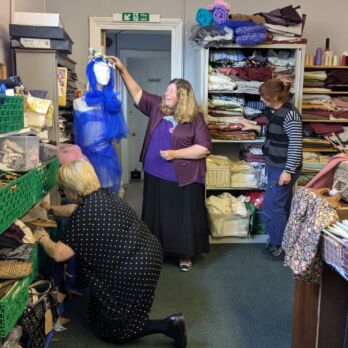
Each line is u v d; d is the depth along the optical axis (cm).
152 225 303
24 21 253
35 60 254
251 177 369
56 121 254
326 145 371
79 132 270
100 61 267
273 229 325
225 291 269
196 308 246
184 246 300
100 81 265
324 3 390
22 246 167
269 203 323
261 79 350
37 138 181
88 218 191
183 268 303
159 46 619
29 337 168
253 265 315
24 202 163
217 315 238
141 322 202
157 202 302
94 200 195
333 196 163
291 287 276
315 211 158
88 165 202
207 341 211
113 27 380
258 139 361
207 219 329
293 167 304
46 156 213
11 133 166
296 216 168
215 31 329
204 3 383
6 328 134
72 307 243
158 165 297
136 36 612
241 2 384
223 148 400
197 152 291
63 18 377
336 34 396
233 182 369
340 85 376
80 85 357
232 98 359
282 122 306
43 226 202
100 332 207
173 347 206
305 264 155
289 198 320
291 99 357
